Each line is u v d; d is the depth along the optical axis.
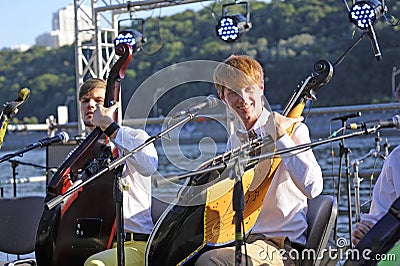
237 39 7.99
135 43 7.53
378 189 3.71
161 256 3.83
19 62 42.72
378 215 3.56
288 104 4.12
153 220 4.79
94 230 4.44
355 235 3.55
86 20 9.45
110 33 10.08
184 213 3.79
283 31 41.66
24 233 5.63
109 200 4.43
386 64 36.56
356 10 6.44
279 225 4.12
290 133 3.94
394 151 3.65
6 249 5.65
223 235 3.86
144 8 9.20
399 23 6.96
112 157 4.31
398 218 3.06
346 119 5.68
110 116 4.22
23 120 37.50
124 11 9.34
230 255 3.77
